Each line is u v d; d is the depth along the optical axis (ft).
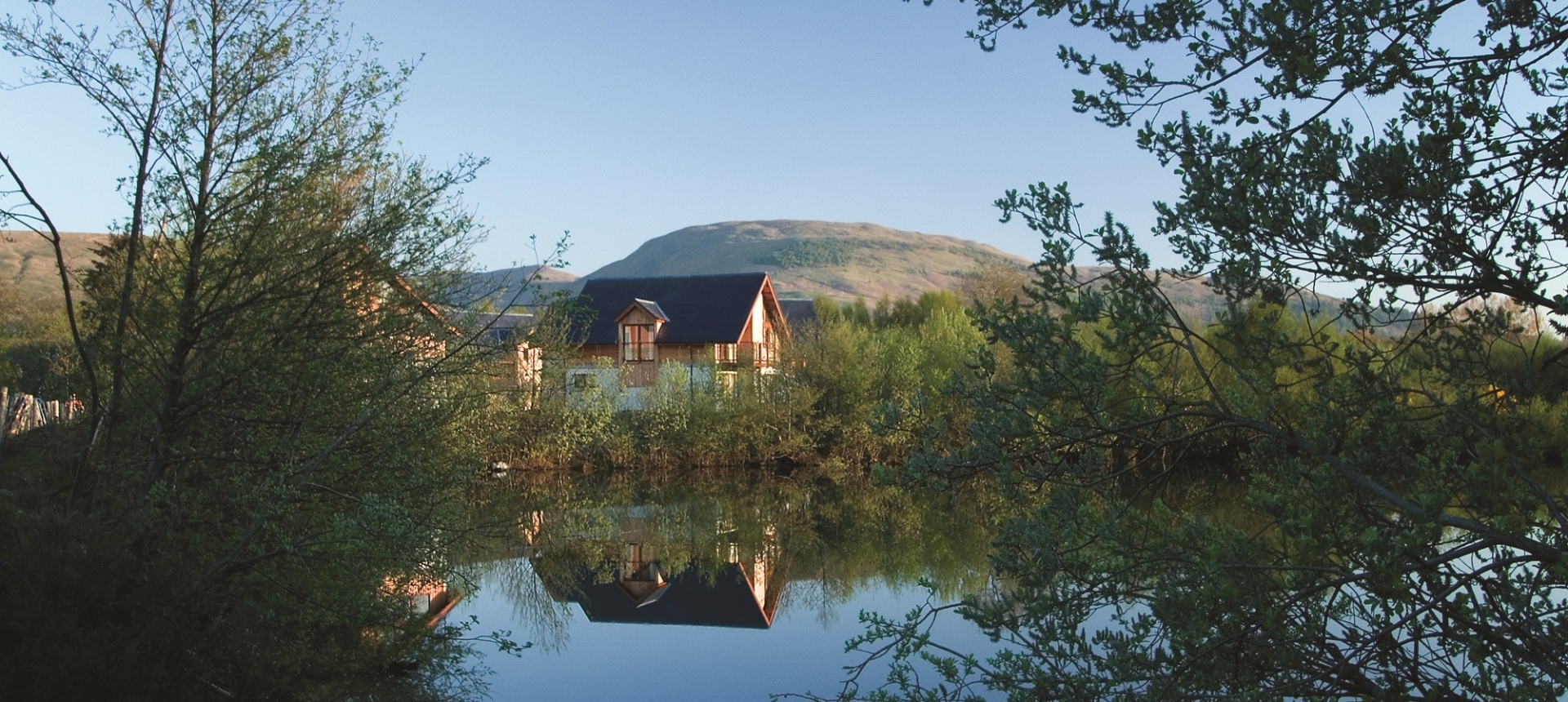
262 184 28.63
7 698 21.11
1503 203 11.33
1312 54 11.24
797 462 114.83
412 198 29.94
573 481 103.40
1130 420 14.03
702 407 112.27
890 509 82.79
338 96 30.09
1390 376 13.14
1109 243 12.97
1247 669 12.72
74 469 28.53
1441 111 11.24
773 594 51.26
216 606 25.59
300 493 27.94
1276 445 14.87
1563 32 10.66
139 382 28.19
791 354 116.37
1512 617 12.20
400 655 34.17
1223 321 13.14
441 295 31.76
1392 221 11.82
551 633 43.39
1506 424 12.87
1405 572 11.41
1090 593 14.48
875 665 37.04
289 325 28.17
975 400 14.26
